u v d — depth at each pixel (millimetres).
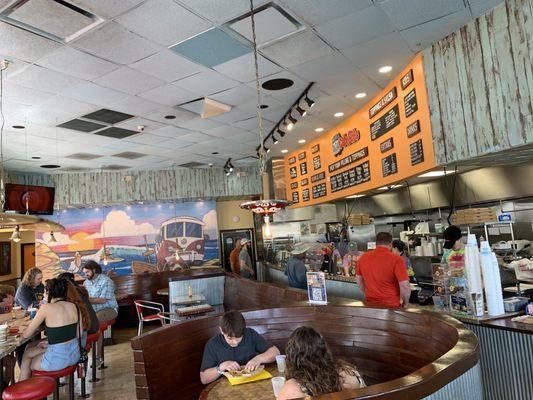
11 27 3506
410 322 2633
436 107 4332
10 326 4219
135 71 4555
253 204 3338
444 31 4051
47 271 9789
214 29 3754
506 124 3529
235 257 9391
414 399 1312
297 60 4512
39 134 6656
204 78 4871
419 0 3477
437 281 3391
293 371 1727
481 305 2920
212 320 3168
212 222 11078
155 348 2672
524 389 2508
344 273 5625
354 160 6688
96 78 4680
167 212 10766
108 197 10094
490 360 2730
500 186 5367
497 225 5625
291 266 5379
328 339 3057
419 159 4762
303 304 3293
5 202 6637
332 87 5398
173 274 8992
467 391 1518
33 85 4758
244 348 2686
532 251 5020
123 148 7965
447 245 4188
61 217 10023
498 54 3590
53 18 3402
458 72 4016
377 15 3686
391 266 3623
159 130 6941
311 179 8562
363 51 4391
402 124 5168
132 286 8539
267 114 6445
